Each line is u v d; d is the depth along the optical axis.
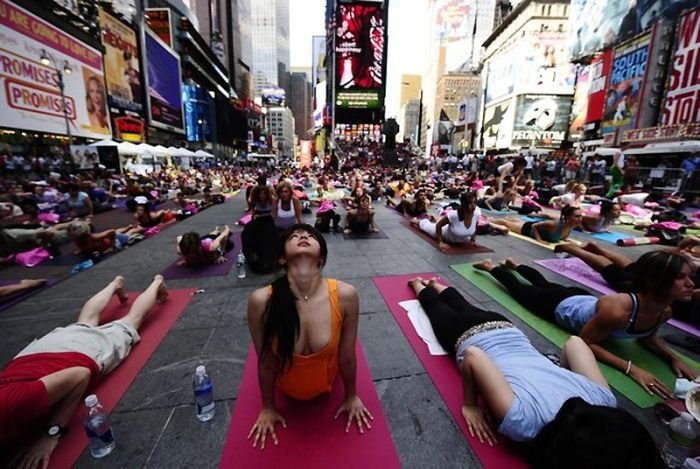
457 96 95.31
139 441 1.87
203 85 66.12
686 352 2.74
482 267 4.51
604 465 1.26
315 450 1.80
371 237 6.71
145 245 6.07
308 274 1.73
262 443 1.83
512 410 1.66
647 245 6.14
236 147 84.25
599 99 22.59
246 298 3.78
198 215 9.41
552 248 5.83
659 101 17.38
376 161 37.84
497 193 10.16
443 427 1.98
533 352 2.10
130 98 28.67
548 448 1.51
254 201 5.77
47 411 1.76
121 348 2.57
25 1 16.48
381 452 1.80
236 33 124.31
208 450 1.81
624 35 20.77
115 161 19.25
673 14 16.69
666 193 11.73
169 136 40.41
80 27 21.89
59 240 5.93
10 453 1.76
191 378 2.41
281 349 1.68
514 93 44.25
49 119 17.98
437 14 97.25
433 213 9.34
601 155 16.64
